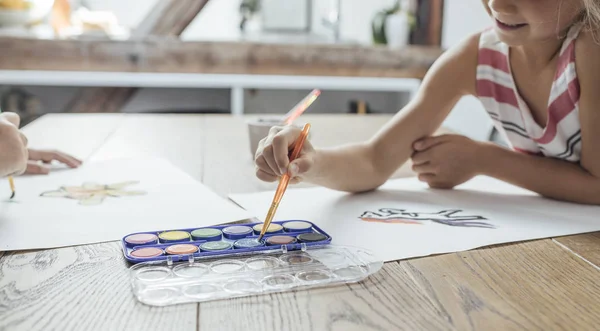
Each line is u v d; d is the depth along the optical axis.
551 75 0.93
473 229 0.72
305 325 0.47
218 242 0.64
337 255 0.61
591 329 0.46
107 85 2.69
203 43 2.47
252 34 3.25
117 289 0.54
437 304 0.51
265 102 2.97
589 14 0.82
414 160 0.98
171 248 0.62
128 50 2.42
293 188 0.94
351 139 1.40
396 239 0.67
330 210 0.80
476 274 0.57
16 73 2.57
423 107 1.00
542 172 0.91
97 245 0.66
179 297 0.51
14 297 0.52
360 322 0.47
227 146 1.30
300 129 0.77
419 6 2.87
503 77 0.99
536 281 0.56
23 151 0.76
